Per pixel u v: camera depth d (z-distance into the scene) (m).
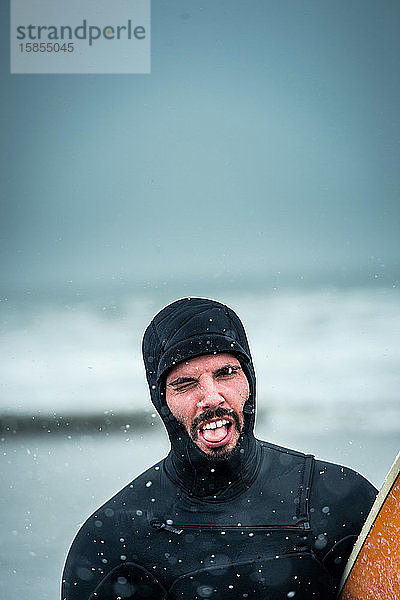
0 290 27.61
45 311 21.92
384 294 20.80
